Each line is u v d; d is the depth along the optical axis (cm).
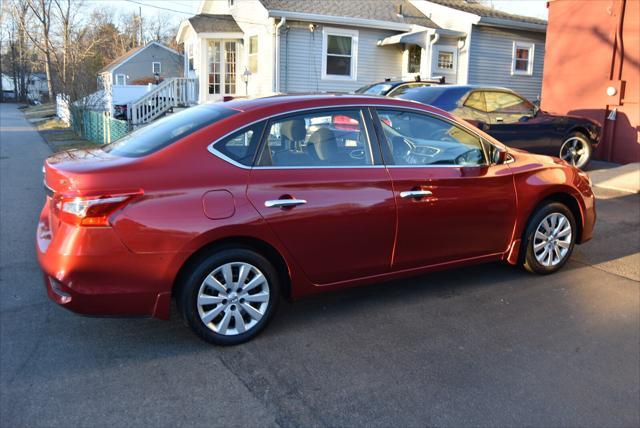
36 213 776
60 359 354
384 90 1052
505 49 1858
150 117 1859
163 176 339
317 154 390
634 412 302
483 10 1956
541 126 949
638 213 748
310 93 432
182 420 291
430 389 322
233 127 366
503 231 471
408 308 438
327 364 350
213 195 347
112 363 349
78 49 3266
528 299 457
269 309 381
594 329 403
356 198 392
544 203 498
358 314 426
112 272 328
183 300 353
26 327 401
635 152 1073
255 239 364
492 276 511
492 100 938
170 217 335
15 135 2153
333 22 1647
